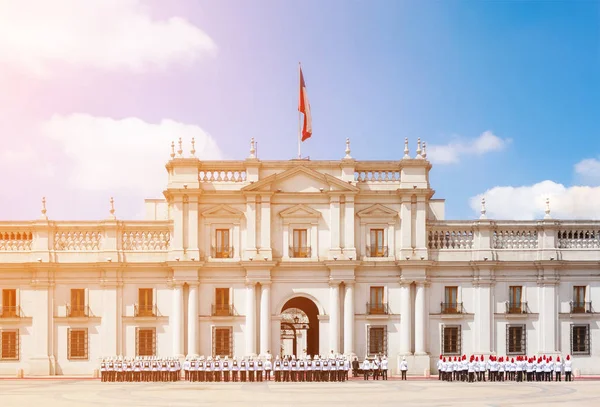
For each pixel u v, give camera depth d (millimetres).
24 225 71125
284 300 70688
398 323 70688
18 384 59594
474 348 70688
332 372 62031
